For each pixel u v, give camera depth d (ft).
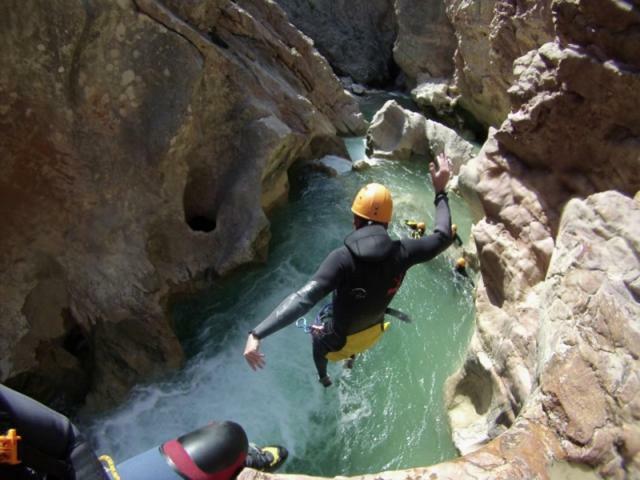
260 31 35.06
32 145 21.49
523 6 36.94
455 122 55.83
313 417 21.65
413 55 60.90
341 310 11.93
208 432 8.52
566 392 12.00
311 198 36.19
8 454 5.24
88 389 22.65
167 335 23.65
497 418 16.79
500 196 19.17
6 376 20.66
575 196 17.34
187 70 23.82
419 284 27.32
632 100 15.61
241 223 28.14
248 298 27.25
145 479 7.72
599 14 15.69
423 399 21.42
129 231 23.95
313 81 42.39
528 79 18.43
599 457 10.93
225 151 29.73
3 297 20.92
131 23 22.45
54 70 21.30
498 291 18.88
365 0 69.62
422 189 38.40
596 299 12.76
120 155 23.54
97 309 22.70
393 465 19.42
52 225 22.16
